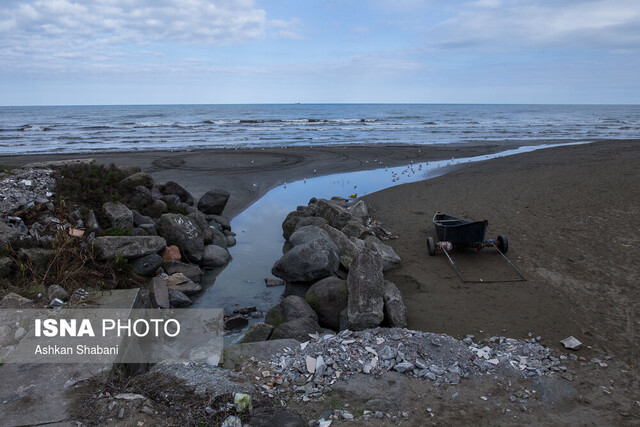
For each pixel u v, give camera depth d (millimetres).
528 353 5750
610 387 4965
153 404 4242
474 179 19234
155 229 10148
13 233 7660
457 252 10250
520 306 7398
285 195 18156
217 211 14258
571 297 7633
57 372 4586
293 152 29750
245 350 5742
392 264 9453
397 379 4996
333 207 12484
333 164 25219
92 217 9133
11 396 4180
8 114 96438
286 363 5363
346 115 100125
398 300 7102
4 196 8797
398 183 20141
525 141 39250
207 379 4773
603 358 5680
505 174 20031
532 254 9781
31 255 7164
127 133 44375
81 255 7684
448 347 5621
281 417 4180
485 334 6508
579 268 8828
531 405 4574
